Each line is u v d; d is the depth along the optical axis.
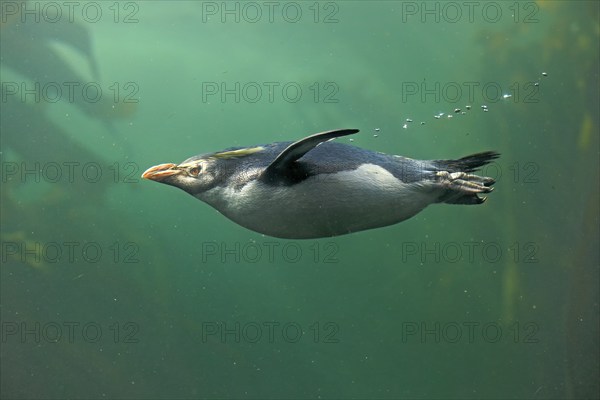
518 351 14.00
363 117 16.16
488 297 14.55
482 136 14.67
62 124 15.22
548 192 13.93
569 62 13.82
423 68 15.58
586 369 11.05
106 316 14.54
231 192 4.44
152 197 15.73
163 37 15.63
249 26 15.74
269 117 16.75
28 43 13.48
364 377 15.88
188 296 15.95
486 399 14.17
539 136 14.12
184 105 16.48
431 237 15.30
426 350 15.22
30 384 13.52
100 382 14.05
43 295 14.08
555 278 13.62
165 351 14.98
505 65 14.38
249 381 15.69
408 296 15.51
